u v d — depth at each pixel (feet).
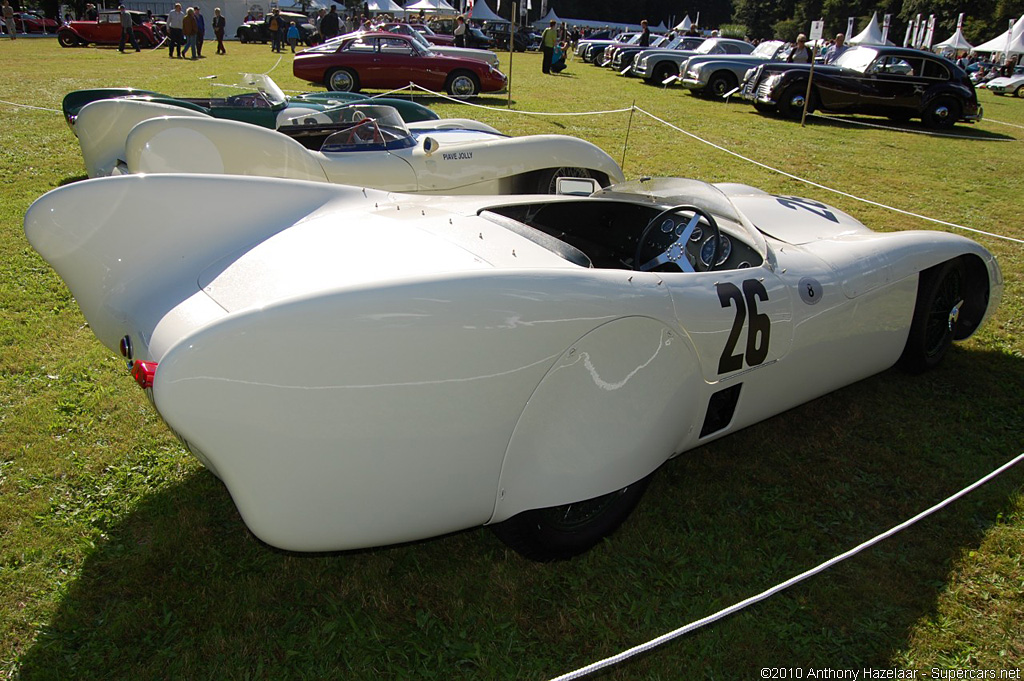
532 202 10.98
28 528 8.24
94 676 6.53
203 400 5.53
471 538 8.56
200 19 69.82
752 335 8.64
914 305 11.35
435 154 16.29
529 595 7.71
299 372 5.74
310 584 7.72
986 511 9.23
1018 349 13.97
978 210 24.50
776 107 45.75
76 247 7.89
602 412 7.27
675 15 267.59
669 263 10.36
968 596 7.84
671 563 8.22
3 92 40.75
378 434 6.13
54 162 25.18
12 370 11.55
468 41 84.43
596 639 7.18
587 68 83.25
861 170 30.45
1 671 6.54
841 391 12.23
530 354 6.59
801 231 11.49
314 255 7.70
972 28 182.09
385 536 6.75
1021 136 45.93
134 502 8.82
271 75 53.98
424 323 6.08
